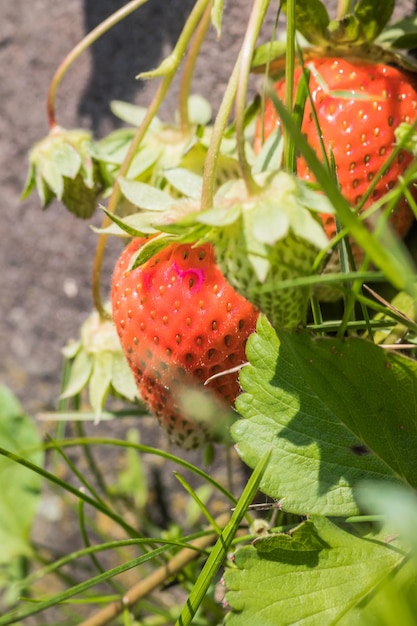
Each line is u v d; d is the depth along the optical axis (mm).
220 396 298
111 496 398
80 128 402
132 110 352
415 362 265
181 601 392
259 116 326
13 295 424
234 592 270
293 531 271
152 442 399
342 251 281
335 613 267
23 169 417
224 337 292
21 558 399
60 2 401
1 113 418
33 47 408
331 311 322
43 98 408
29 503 393
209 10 326
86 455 391
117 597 339
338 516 286
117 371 327
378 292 314
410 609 232
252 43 268
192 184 296
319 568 270
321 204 256
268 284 254
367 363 268
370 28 308
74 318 413
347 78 309
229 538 275
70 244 409
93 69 396
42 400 422
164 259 295
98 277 330
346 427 274
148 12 383
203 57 375
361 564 270
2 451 298
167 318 293
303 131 308
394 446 271
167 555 344
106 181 339
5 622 319
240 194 259
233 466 386
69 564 413
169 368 296
